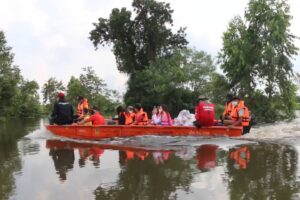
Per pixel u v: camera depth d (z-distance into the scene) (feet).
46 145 38.83
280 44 85.40
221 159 28.81
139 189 20.88
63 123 47.19
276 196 19.10
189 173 24.25
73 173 25.05
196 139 40.75
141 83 157.58
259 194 19.45
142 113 46.96
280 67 86.53
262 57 85.87
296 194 19.34
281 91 87.35
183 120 47.14
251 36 87.45
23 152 34.30
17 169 26.73
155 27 162.40
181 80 147.54
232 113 44.75
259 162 27.22
